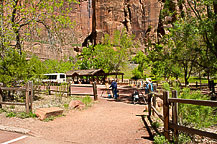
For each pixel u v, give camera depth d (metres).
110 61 45.25
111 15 99.12
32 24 12.59
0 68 10.42
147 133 5.15
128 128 5.79
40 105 9.40
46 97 12.70
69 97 12.72
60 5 13.14
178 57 15.64
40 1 12.52
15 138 4.77
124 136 4.99
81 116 7.70
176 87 5.94
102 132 5.43
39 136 4.96
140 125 6.05
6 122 6.21
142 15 95.81
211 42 11.66
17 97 10.40
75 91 20.31
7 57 10.64
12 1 11.82
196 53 14.21
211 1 10.16
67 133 5.32
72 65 62.09
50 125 6.12
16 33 11.47
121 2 99.06
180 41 15.26
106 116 7.77
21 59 10.92
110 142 4.54
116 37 46.81
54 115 7.20
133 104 11.79
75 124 6.35
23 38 12.63
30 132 5.21
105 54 46.31
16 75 10.39
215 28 10.30
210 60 12.52
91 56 58.62
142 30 95.12
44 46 76.25
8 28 11.62
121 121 6.81
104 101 12.87
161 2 94.75
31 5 12.91
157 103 7.60
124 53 45.69
